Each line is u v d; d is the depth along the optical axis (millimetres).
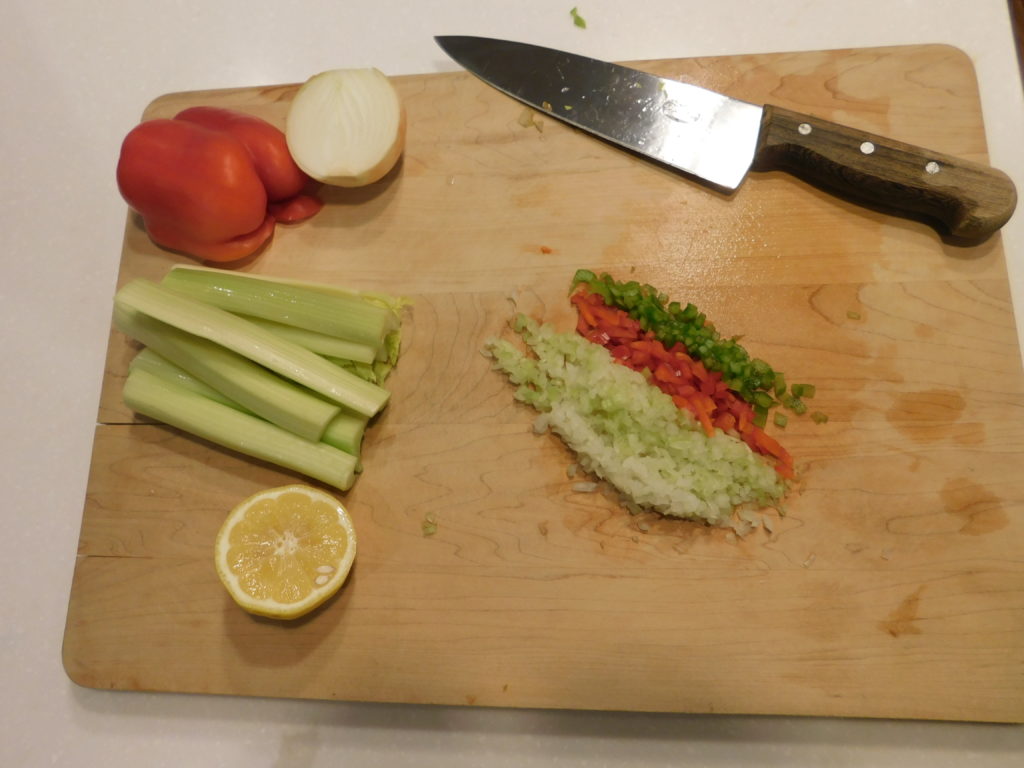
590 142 421
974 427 370
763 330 392
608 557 373
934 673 348
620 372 381
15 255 469
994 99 435
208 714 394
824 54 417
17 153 490
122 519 399
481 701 364
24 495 431
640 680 360
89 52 507
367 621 377
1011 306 380
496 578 376
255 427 389
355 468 391
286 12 501
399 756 382
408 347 409
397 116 410
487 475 389
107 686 382
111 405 414
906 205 387
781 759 365
